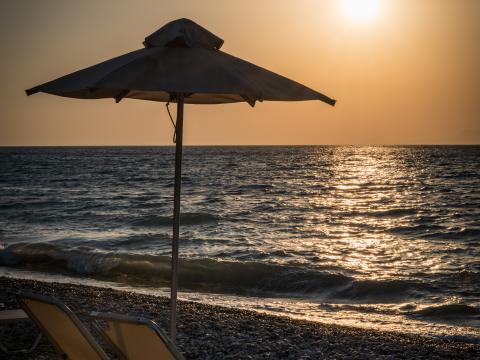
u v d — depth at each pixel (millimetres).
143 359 4055
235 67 4387
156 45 4582
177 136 4938
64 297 10945
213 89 4035
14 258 17953
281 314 12242
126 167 94812
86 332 4281
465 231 26156
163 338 3783
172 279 4969
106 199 41500
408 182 59906
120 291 12367
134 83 4035
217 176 69938
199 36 4609
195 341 8383
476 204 39000
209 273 15781
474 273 16203
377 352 8719
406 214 33781
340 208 36406
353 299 14211
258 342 8578
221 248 20812
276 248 20984
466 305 12805
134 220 29078
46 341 7438
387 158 131250
